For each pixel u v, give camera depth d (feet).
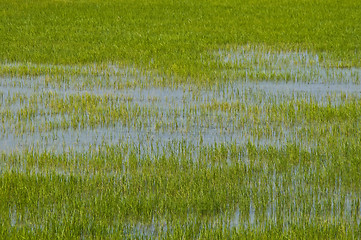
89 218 97.60
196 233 92.32
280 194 106.11
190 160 122.01
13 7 369.91
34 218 97.60
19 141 138.82
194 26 308.19
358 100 170.40
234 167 118.42
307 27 301.84
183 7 378.53
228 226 93.97
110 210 99.40
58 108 164.45
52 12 352.90
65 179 111.34
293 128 146.82
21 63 224.94
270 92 180.04
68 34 285.02
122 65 219.61
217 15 346.74
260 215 99.25
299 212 99.86
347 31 287.07
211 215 99.30
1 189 107.45
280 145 134.62
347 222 96.17
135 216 98.53
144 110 161.68
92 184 110.11
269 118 152.76
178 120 154.20
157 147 129.59
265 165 121.60
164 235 92.48
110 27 304.71
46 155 125.08
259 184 111.96
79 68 213.46
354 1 404.57
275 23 315.78
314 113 155.33
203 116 157.07
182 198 103.91
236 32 287.69
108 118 153.99
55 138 140.97
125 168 119.85
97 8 372.17
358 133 139.85
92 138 141.18
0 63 224.12
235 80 196.65
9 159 125.49
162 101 172.35
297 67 216.13
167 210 100.22
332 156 124.26
